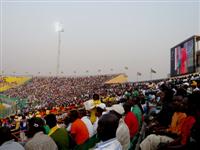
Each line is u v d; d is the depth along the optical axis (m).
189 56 34.28
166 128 9.52
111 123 3.86
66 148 8.00
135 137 10.11
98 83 103.62
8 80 113.81
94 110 10.99
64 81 109.25
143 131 12.20
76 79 110.12
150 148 7.75
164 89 11.91
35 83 109.50
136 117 10.63
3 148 5.48
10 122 24.66
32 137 6.59
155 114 12.39
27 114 28.66
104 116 3.99
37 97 89.75
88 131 9.38
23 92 100.44
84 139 8.97
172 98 11.11
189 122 7.26
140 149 7.86
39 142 6.36
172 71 42.19
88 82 105.81
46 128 8.41
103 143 3.85
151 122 11.43
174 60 41.09
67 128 9.66
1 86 109.06
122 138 7.39
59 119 16.25
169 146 7.34
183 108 8.59
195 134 6.80
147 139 7.88
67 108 25.23
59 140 7.86
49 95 91.81
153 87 31.98
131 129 9.41
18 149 5.57
